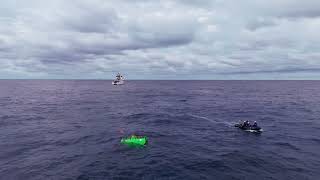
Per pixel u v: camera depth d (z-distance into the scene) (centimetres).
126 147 4909
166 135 5912
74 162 4078
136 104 11931
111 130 6366
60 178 3475
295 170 3769
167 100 13862
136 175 3597
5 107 10650
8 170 3744
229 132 6259
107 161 4134
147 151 4691
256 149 4819
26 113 9056
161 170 3781
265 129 6525
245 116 8475
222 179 3478
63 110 9888
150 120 7794
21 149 4756
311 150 4734
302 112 9325
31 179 3444
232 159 4259
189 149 4847
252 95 17300
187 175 3606
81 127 6719
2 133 5997
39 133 6022
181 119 8006
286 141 5356
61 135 5841
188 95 17412
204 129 6594
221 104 11931
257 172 3709
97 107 10825
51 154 4469
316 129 6488
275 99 14375
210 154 4538
